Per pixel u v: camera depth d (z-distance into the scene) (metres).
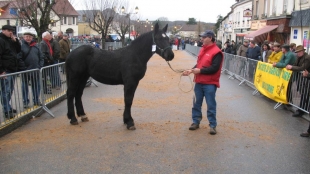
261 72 9.59
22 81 6.39
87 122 6.44
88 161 4.48
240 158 4.66
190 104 8.23
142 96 9.27
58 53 10.00
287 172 4.21
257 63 10.11
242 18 37.28
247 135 5.73
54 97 8.12
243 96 9.51
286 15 19.69
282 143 5.34
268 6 25.14
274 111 7.62
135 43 5.91
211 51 5.64
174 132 5.82
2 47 6.42
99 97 9.06
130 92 5.91
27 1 15.14
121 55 5.97
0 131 5.51
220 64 5.62
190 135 5.66
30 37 7.54
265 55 12.11
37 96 6.92
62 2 23.81
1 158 4.57
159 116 6.96
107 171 4.17
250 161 4.55
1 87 5.67
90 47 6.17
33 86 6.76
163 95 9.48
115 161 4.49
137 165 4.37
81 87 6.38
